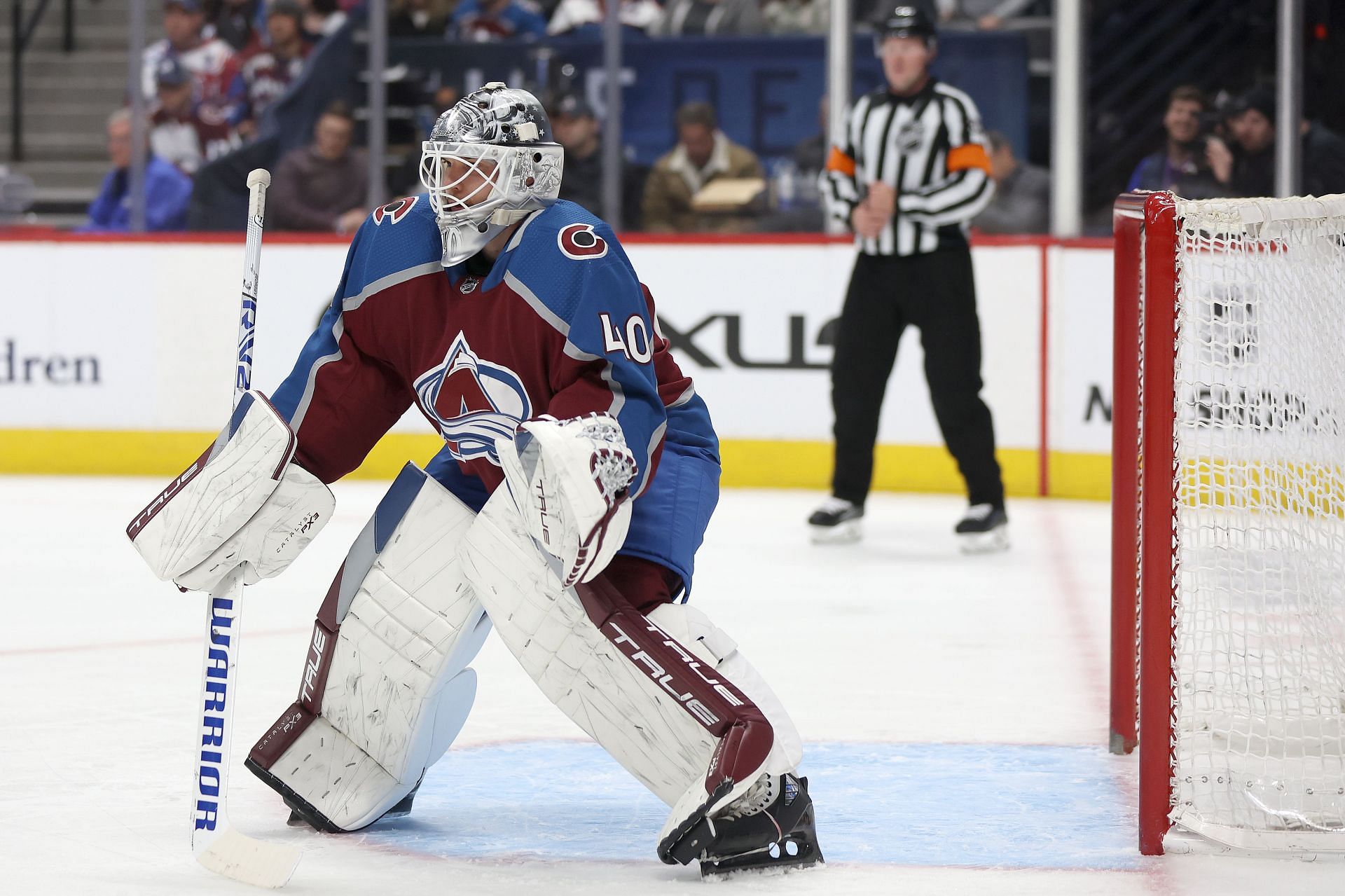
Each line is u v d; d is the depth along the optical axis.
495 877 4.60
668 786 4.61
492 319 4.65
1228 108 14.51
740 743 4.38
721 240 14.70
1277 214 5.28
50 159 20.94
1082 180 14.82
